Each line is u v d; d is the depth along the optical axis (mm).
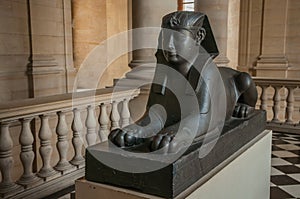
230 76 2373
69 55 7996
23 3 6809
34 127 4445
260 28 8664
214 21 6312
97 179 1624
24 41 6879
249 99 2486
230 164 1920
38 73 7062
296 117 7809
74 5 10422
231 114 2285
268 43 8578
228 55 10695
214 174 1746
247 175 2225
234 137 2070
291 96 6141
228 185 1924
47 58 7367
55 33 7598
